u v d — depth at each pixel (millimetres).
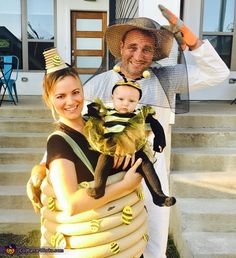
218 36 6500
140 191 1622
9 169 4113
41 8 8305
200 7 6328
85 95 1913
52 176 1416
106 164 1432
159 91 1896
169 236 3469
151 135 1846
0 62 6395
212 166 3842
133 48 1825
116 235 1469
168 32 1843
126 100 1496
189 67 2283
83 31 8727
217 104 5992
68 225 1462
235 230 3172
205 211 3184
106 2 8547
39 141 4578
